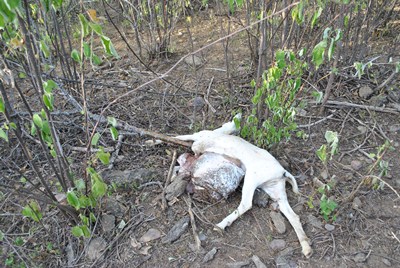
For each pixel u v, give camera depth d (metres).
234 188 1.38
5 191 1.47
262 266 1.22
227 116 1.80
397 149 1.63
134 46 2.40
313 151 1.62
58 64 2.19
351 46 1.99
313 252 1.26
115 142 1.68
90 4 2.58
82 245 1.31
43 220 1.39
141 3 2.26
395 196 1.43
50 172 1.56
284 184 1.41
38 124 1.10
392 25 2.35
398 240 1.29
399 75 1.98
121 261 1.26
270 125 1.44
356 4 1.73
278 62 1.28
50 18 2.00
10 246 1.31
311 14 1.79
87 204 1.22
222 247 1.28
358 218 1.36
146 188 1.47
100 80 2.11
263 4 1.44
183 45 2.41
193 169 1.43
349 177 1.50
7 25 1.32
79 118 1.79
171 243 1.30
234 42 2.37
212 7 2.76
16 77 1.81
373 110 1.81
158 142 1.65
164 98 1.94
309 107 1.85
